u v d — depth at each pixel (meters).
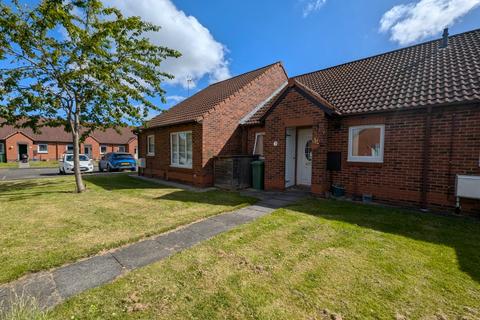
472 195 5.34
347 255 3.60
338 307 2.45
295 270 3.19
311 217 5.53
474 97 5.29
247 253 3.71
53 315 2.34
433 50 8.67
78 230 4.82
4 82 7.90
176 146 12.34
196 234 4.61
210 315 2.35
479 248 3.83
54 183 11.93
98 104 10.10
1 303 2.56
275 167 9.03
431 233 4.50
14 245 4.06
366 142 7.28
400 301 2.54
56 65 8.30
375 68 9.45
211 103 11.80
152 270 3.22
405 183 6.53
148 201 7.52
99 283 2.94
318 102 7.53
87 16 8.50
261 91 12.95
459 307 2.44
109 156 19.86
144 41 9.14
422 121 6.21
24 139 32.22
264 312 2.38
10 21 7.13
